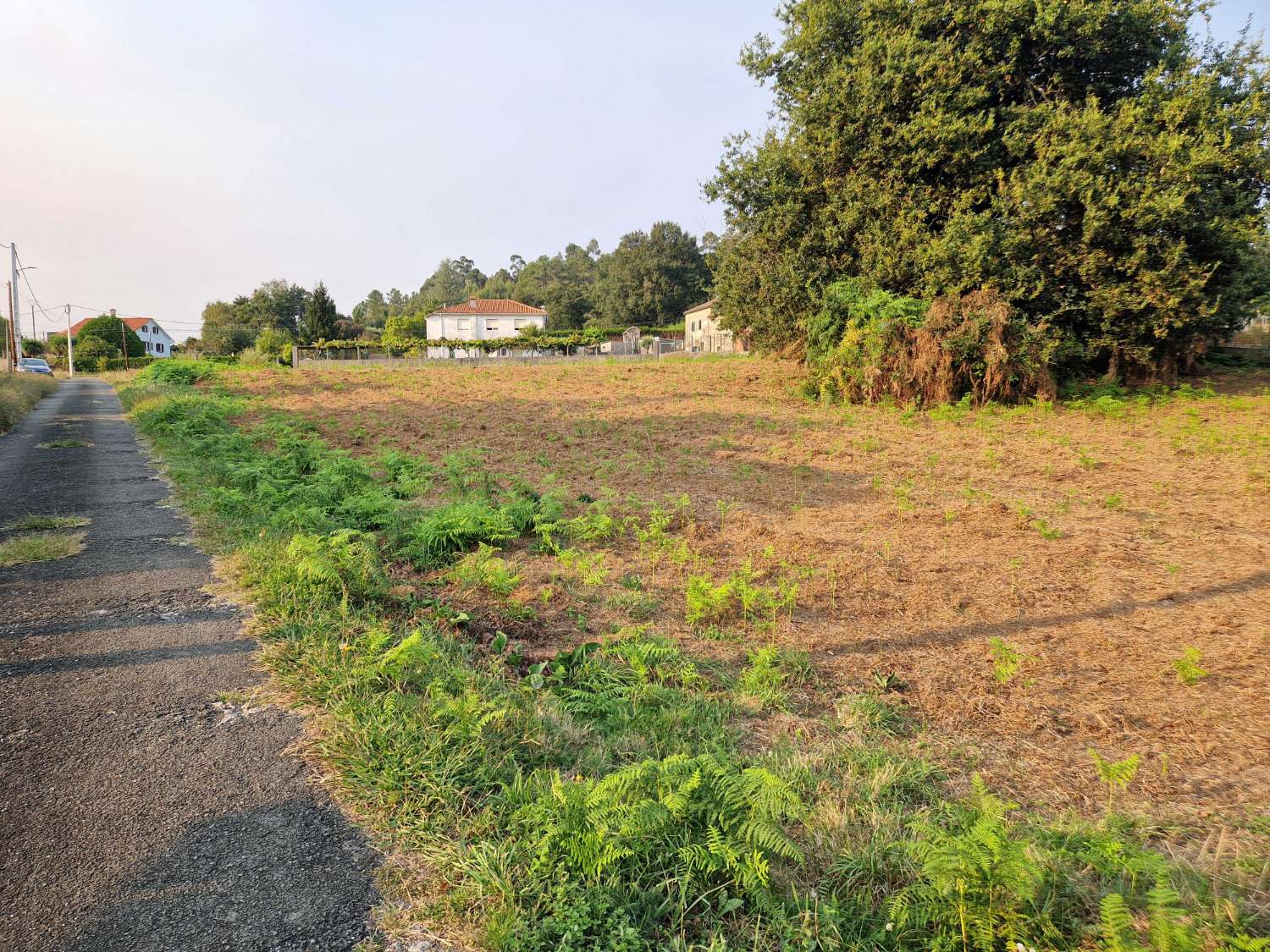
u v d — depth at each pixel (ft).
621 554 23.36
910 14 57.41
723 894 8.47
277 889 8.52
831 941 7.82
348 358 147.02
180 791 10.34
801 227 64.13
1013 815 10.58
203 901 8.29
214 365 114.42
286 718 12.46
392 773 10.48
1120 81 59.26
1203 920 7.89
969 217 53.36
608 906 8.13
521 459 39.47
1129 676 15.14
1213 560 22.47
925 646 16.72
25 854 8.95
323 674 13.56
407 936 7.88
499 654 15.38
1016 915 7.73
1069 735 13.01
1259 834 10.21
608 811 9.00
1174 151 48.98
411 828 9.51
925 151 55.57
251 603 17.56
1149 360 56.39
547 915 8.13
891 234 57.67
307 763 11.12
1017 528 25.93
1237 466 35.58
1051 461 38.11
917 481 34.01
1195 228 51.83
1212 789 11.40
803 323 62.59
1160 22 55.26
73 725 12.00
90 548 22.11
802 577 20.92
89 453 41.70
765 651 15.17
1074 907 8.42
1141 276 51.55
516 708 12.46
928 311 54.80
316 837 9.46
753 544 24.43
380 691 12.97
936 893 8.11
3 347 176.76
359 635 15.51
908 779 11.23
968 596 19.62
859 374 58.18
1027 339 52.54
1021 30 56.18
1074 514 28.02
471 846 9.07
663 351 174.70
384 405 63.57
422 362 124.26
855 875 8.91
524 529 25.40
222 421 50.47
